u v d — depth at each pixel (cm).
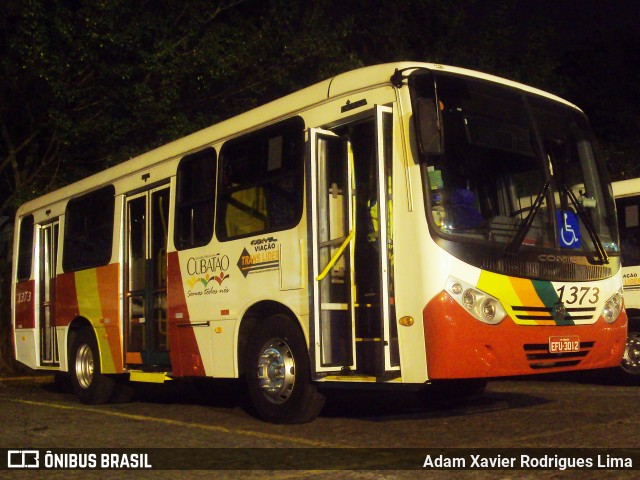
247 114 895
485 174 741
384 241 716
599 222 820
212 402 1135
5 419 935
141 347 1041
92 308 1136
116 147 1734
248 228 866
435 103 693
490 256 714
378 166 718
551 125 809
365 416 883
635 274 1191
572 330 756
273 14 1803
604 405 930
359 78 768
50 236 1284
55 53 1567
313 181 759
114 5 1556
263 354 834
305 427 809
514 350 712
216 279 904
